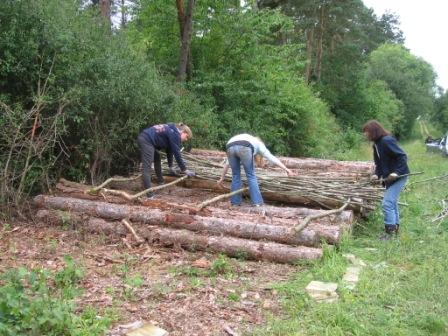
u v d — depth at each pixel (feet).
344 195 24.40
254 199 23.53
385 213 22.72
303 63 58.03
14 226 21.65
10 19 24.59
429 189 37.81
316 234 19.58
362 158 79.46
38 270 15.58
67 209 22.72
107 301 14.38
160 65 46.47
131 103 28.94
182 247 19.77
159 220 21.07
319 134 64.34
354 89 117.50
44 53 25.43
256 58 51.49
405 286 16.19
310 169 32.71
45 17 25.26
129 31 49.32
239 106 50.49
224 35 50.60
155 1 48.83
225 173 25.52
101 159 28.68
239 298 15.15
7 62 24.22
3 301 11.35
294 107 56.54
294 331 12.98
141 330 12.71
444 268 18.16
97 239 20.39
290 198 25.29
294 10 93.20
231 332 12.87
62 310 12.30
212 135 41.29
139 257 18.60
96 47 28.73
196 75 49.52
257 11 53.06
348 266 18.40
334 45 112.57
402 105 152.76
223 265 17.48
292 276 17.38
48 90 25.55
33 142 24.02
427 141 103.91
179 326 13.20
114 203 22.89
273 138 52.75
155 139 24.91
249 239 19.88
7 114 22.47
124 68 28.96
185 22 46.37
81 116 27.07
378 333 12.90
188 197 26.00
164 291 15.17
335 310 14.03
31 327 11.27
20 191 23.22
